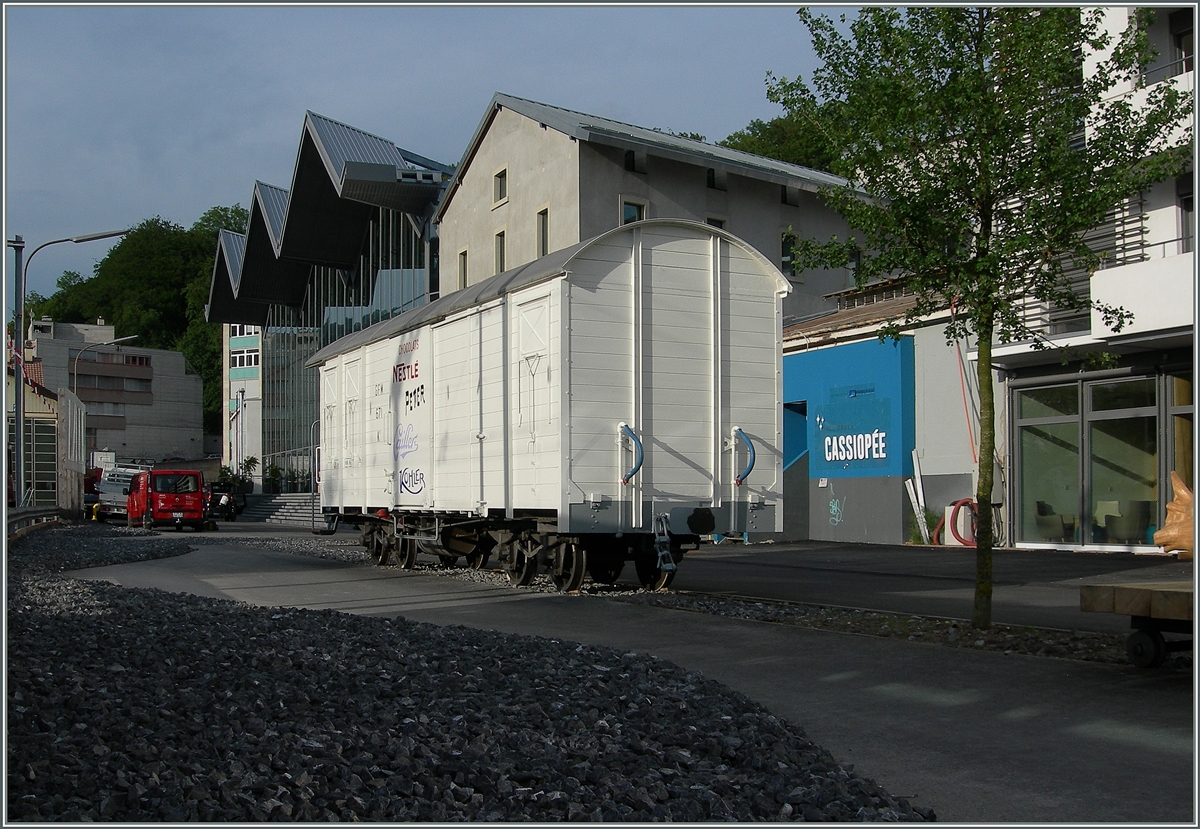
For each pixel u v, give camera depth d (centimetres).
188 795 459
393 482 1983
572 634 1068
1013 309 1043
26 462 4303
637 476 1390
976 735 632
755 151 5759
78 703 627
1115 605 837
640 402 1393
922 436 2686
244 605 1233
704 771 521
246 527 4803
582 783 497
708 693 711
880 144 1070
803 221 3994
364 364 2158
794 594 1488
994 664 854
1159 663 831
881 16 1052
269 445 6731
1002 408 2484
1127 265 1978
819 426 3014
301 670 759
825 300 4009
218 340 10938
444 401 1748
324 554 2425
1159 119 1018
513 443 1495
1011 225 1038
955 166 1029
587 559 1490
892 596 1450
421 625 1031
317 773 497
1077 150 1069
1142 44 1023
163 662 784
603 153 3494
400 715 626
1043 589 1527
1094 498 2255
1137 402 2166
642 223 1405
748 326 1473
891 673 824
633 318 1400
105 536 3344
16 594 1326
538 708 638
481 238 3978
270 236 5575
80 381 9994
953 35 1035
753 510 1456
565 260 1366
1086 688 757
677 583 1688
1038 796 515
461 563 2106
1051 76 1004
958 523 2545
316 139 4697
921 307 1098
